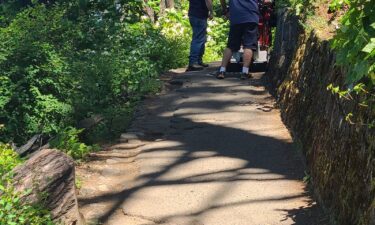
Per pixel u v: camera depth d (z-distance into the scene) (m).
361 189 4.21
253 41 9.84
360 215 4.12
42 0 14.55
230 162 6.40
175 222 5.09
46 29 10.20
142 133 7.48
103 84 8.98
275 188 5.71
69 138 7.07
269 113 8.00
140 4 13.62
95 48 10.72
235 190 5.68
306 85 6.70
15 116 8.45
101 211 5.33
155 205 5.43
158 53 12.02
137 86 9.38
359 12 3.88
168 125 7.75
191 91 9.33
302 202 5.37
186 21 16.80
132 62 10.30
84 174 6.18
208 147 6.87
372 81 3.76
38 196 4.53
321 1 7.41
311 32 6.94
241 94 8.99
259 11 10.24
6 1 15.23
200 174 6.10
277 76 8.78
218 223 5.04
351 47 3.95
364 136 4.27
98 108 8.42
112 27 11.69
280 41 8.99
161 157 6.61
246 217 5.13
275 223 4.99
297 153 6.50
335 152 4.99
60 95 8.88
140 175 6.13
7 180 4.59
